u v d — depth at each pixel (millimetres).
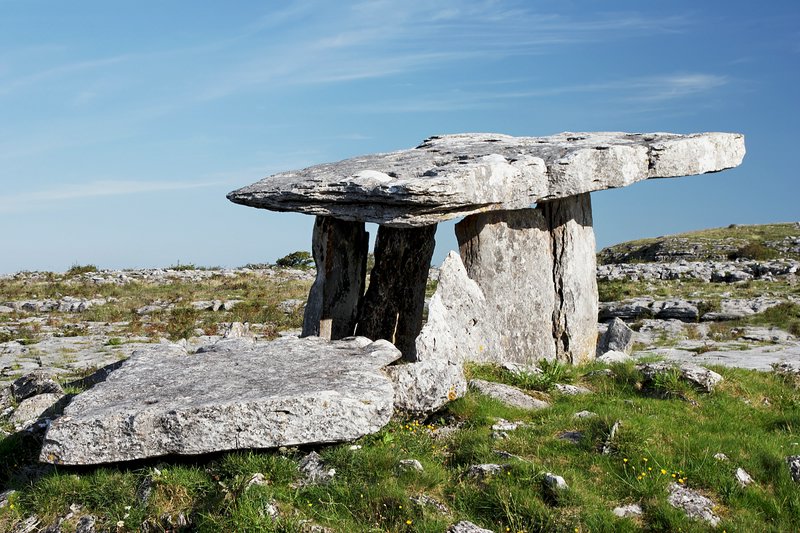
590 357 15305
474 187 12477
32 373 12883
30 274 39344
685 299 28172
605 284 34750
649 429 9328
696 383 11484
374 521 7590
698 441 9195
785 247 47344
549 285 14922
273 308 27250
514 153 14430
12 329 23891
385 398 8969
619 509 7840
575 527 7402
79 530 7902
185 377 9961
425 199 12055
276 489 7836
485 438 9055
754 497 8156
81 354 19156
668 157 14570
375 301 15586
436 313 12305
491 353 13188
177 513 7844
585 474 8414
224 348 11984
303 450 8727
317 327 15266
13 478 9289
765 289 31281
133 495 8156
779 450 9234
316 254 15562
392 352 11070
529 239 14750
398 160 14703
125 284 35188
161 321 25109
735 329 22750
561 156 13906
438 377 10055
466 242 14320
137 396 9219
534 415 10281
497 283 14297
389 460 8359
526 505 7613
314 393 8648
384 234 15750
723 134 15664
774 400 11617
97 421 8422
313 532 7324
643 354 17594
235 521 7355
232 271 40250
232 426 8398
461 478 8250
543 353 14641
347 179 12945
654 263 43375
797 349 18859
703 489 8297
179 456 8617
